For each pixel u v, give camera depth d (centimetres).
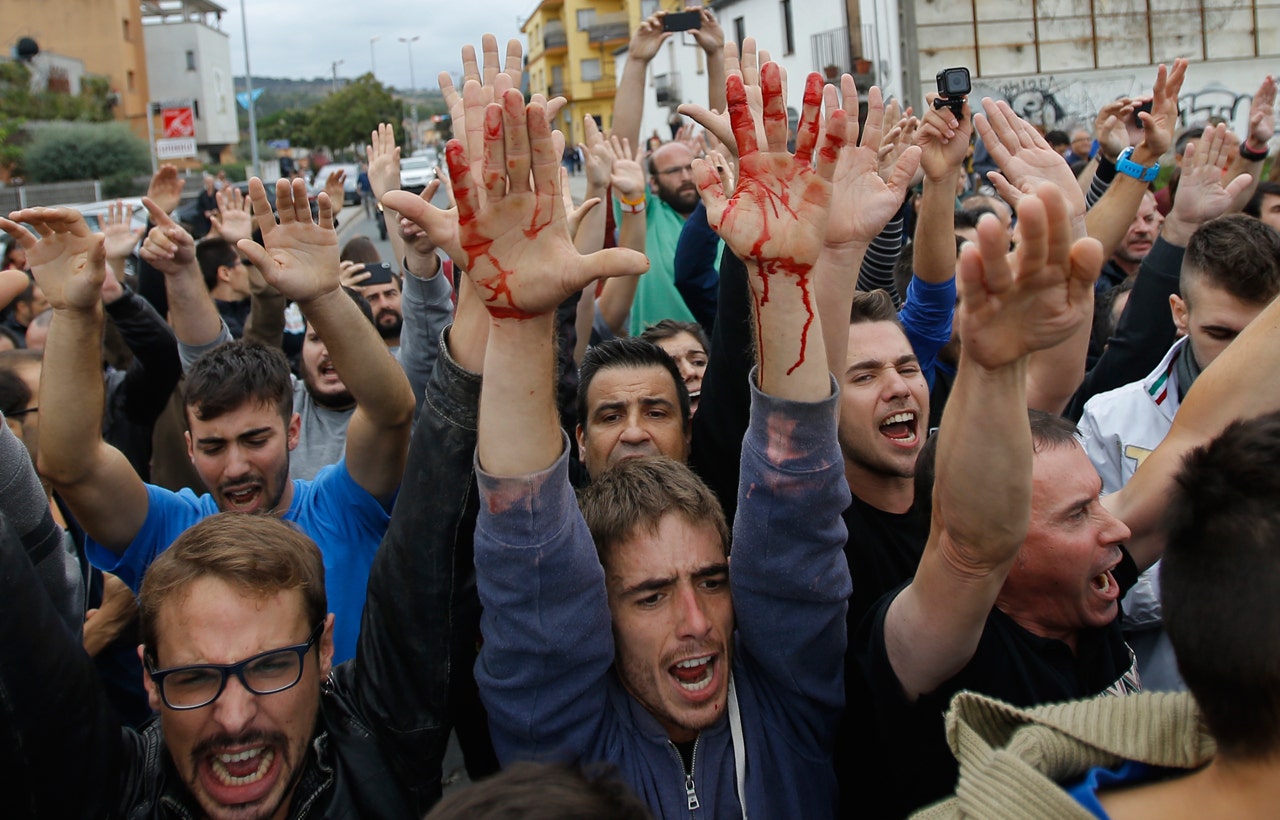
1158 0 2006
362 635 201
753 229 166
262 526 190
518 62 186
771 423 174
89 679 171
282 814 183
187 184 3080
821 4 2358
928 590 171
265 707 176
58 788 164
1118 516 211
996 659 193
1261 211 448
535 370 167
